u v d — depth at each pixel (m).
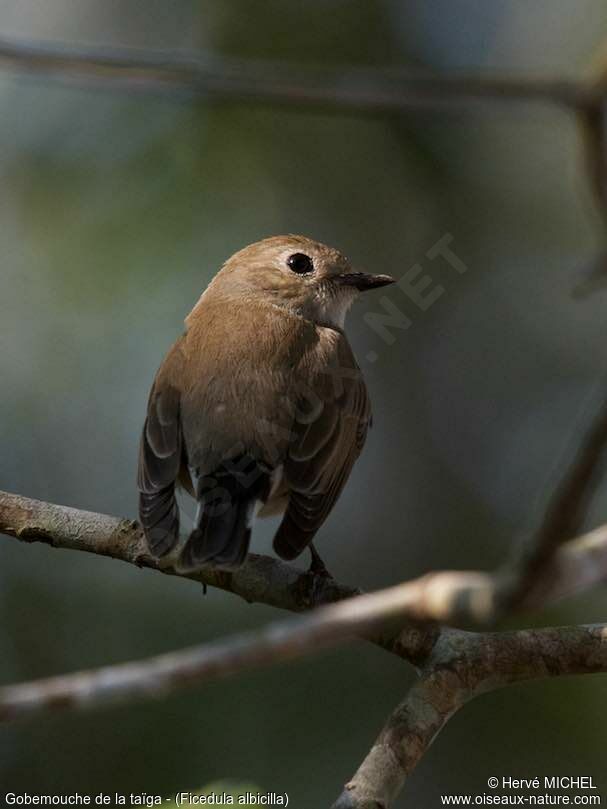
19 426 12.91
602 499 12.10
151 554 7.54
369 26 12.52
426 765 10.72
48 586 11.83
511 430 13.52
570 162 13.47
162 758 10.63
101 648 11.58
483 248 13.56
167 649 11.52
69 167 12.22
